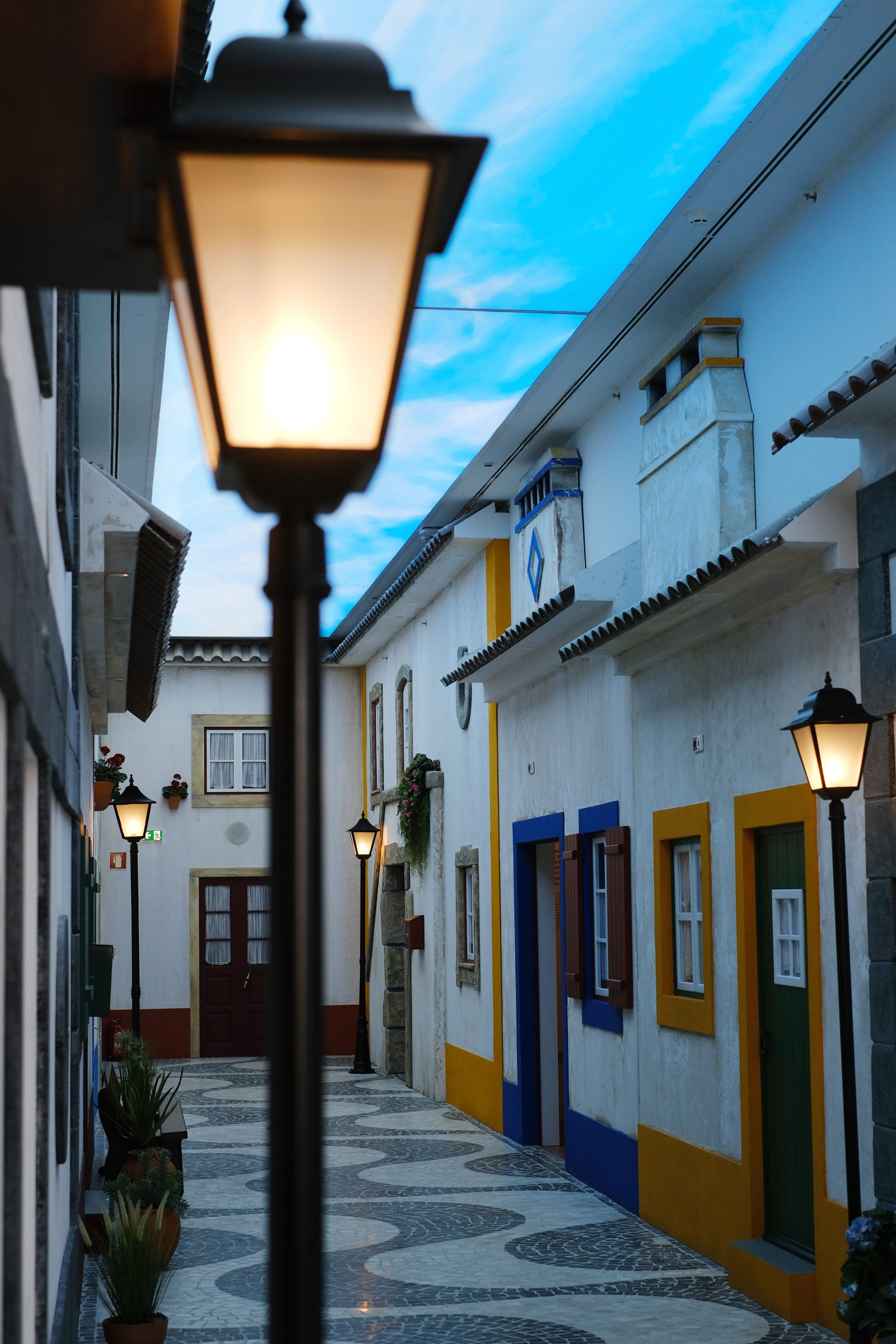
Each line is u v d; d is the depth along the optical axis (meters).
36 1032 3.65
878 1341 5.95
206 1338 7.57
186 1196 11.64
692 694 9.58
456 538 15.00
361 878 20.92
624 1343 7.33
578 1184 12.04
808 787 7.64
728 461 8.92
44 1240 3.62
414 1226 10.41
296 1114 1.69
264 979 23.34
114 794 16.22
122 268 2.03
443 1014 17.41
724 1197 8.88
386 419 1.61
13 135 1.75
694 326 9.53
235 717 23.81
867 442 7.01
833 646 7.49
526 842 13.91
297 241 1.53
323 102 1.59
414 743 19.38
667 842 10.15
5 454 2.18
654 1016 10.27
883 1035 6.69
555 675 13.01
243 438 1.60
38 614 2.98
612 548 11.89
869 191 7.54
